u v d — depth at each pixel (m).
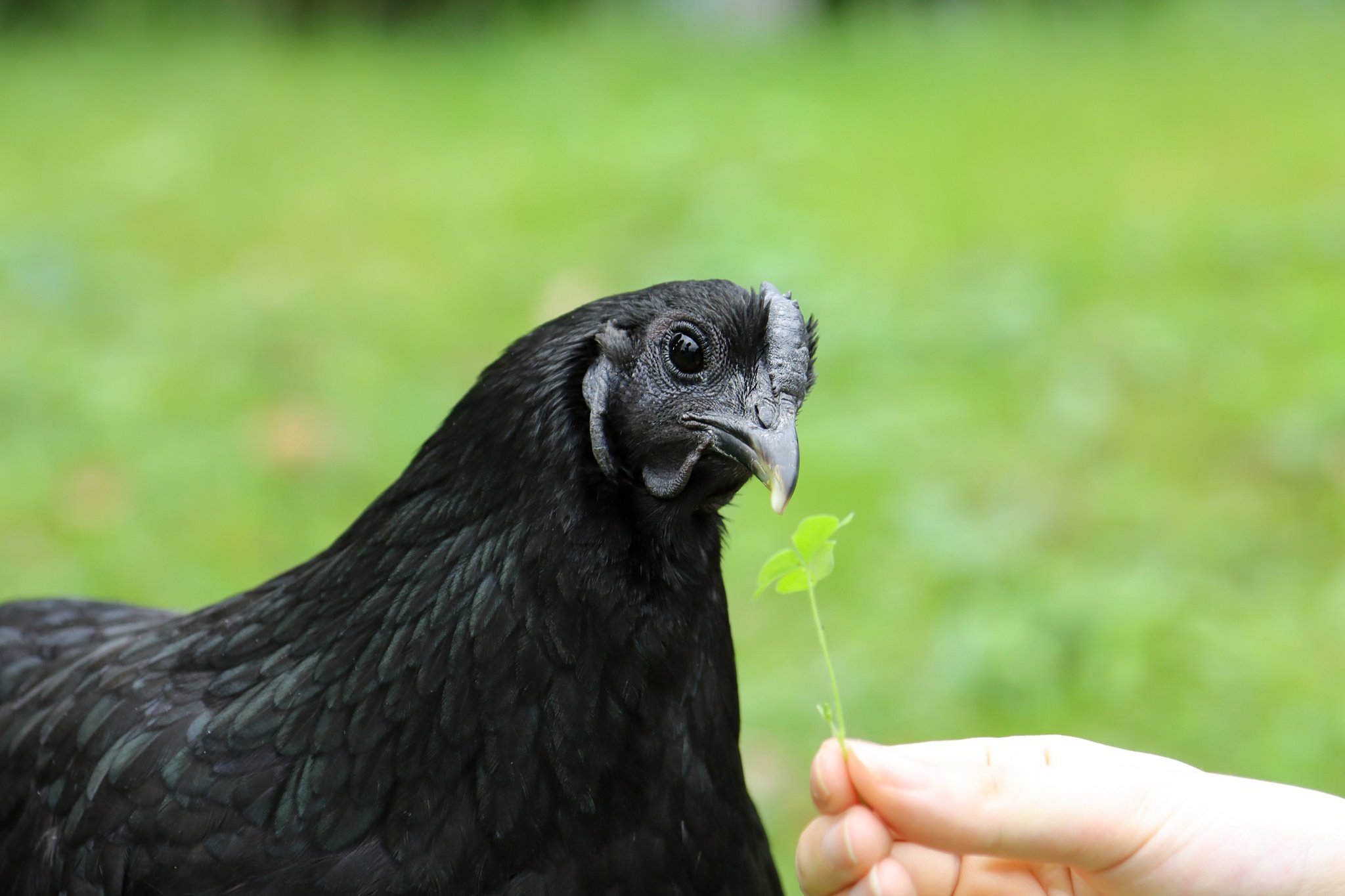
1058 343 8.66
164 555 6.84
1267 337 8.67
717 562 3.20
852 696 5.95
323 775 3.03
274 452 7.48
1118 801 2.89
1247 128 12.43
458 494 3.03
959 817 2.86
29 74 14.52
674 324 3.02
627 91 13.77
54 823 3.32
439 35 16.70
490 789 2.98
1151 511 7.14
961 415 7.92
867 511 7.13
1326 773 5.50
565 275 9.53
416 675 3.00
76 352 8.52
